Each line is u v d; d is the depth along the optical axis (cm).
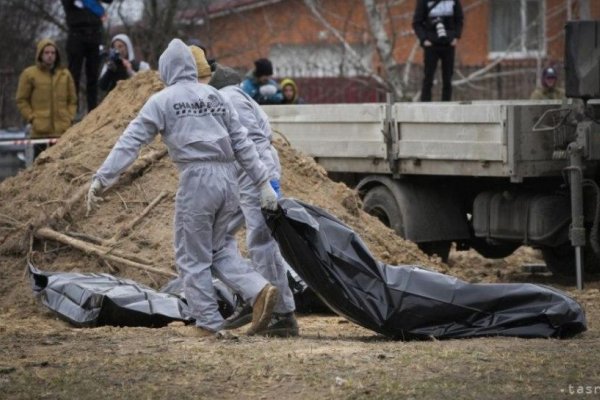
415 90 6178
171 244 2467
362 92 6475
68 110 3594
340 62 6662
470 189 3069
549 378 1536
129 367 1612
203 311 1873
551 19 7325
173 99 1825
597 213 2722
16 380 1549
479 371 1570
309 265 1855
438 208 3036
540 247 2962
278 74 7156
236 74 1970
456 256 3516
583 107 2695
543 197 2822
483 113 2728
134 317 2108
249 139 1866
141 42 5731
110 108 2905
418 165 2923
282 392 1483
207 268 1866
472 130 2766
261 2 6919
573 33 2677
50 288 2227
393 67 5566
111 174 1809
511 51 6919
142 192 2586
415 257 2764
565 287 2802
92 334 1923
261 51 7150
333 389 1477
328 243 1864
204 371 1585
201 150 1820
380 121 3005
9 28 6000
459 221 3058
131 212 2553
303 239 1852
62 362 1656
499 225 2905
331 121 3156
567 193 2822
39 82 3544
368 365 1611
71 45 3816
